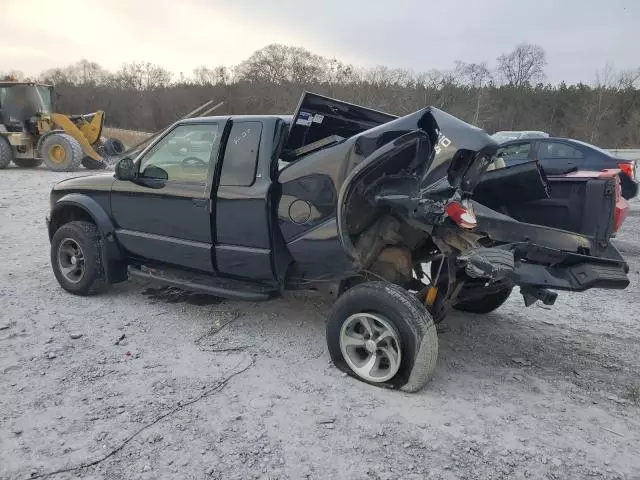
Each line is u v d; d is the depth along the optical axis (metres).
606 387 3.91
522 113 46.28
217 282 4.77
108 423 3.19
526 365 4.24
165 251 4.88
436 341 3.56
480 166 3.79
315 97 4.25
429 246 4.50
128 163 4.90
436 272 4.55
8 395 3.47
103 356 4.07
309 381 3.80
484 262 3.45
